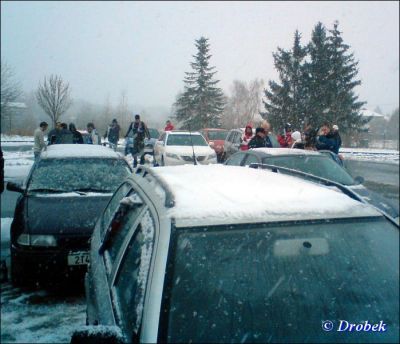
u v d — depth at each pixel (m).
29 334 3.64
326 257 2.06
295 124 25.61
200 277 1.88
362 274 2.04
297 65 26.28
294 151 7.43
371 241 2.16
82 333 1.75
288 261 2.01
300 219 2.16
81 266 4.43
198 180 2.59
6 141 30.92
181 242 1.96
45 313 4.04
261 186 2.50
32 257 4.37
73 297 4.41
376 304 1.94
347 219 2.23
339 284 1.98
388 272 2.06
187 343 1.70
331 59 25.36
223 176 2.76
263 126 9.52
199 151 14.21
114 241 2.80
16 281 4.53
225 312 1.81
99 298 2.41
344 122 24.94
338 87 25.48
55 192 5.44
